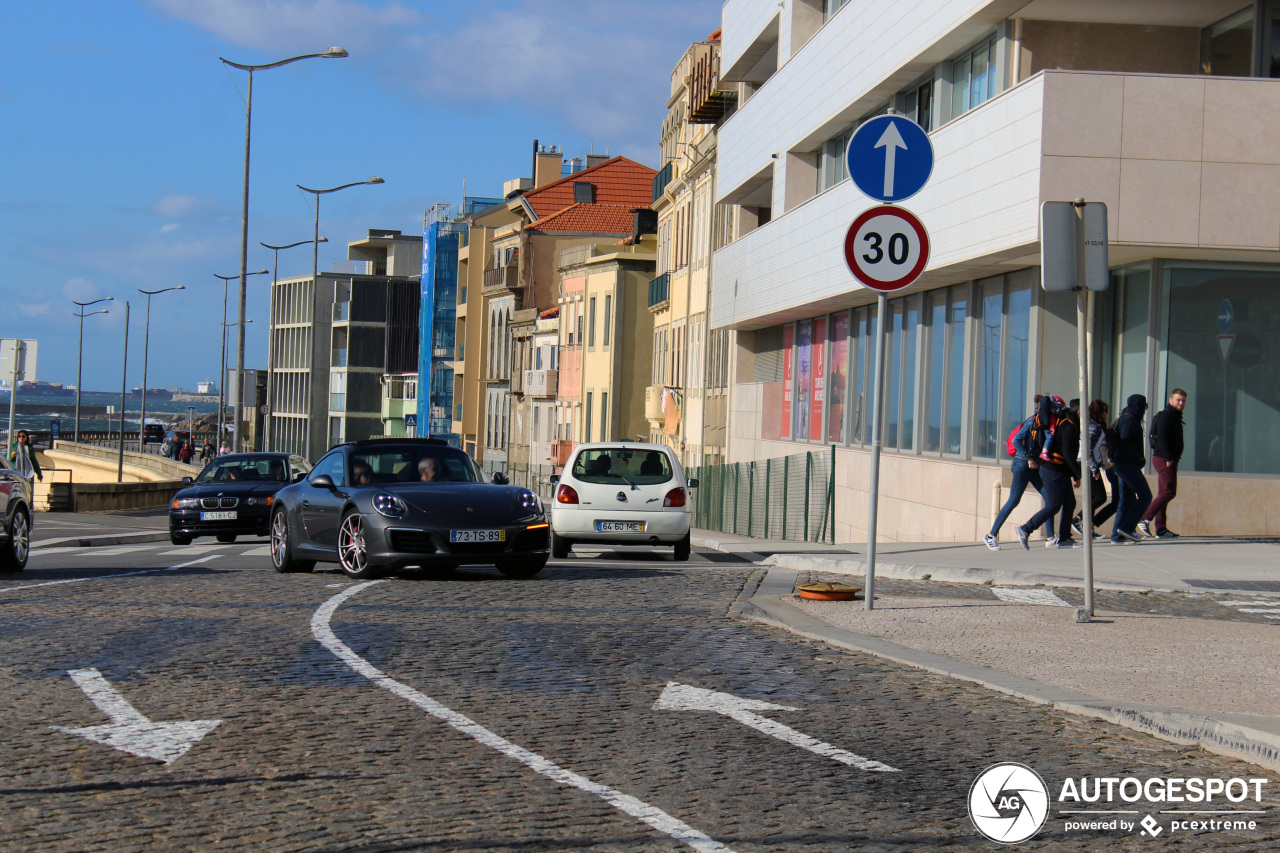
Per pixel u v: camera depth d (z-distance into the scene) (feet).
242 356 161.79
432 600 46.65
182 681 30.30
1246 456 69.56
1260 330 69.77
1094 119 65.26
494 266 308.19
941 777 22.35
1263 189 65.16
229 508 89.40
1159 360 69.41
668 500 71.72
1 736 24.72
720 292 139.74
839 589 46.09
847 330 112.98
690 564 67.51
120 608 43.65
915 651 35.01
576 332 248.11
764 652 35.60
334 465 58.70
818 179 116.88
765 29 127.95
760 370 144.77
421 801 20.36
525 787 21.26
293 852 17.78
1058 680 30.66
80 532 97.45
